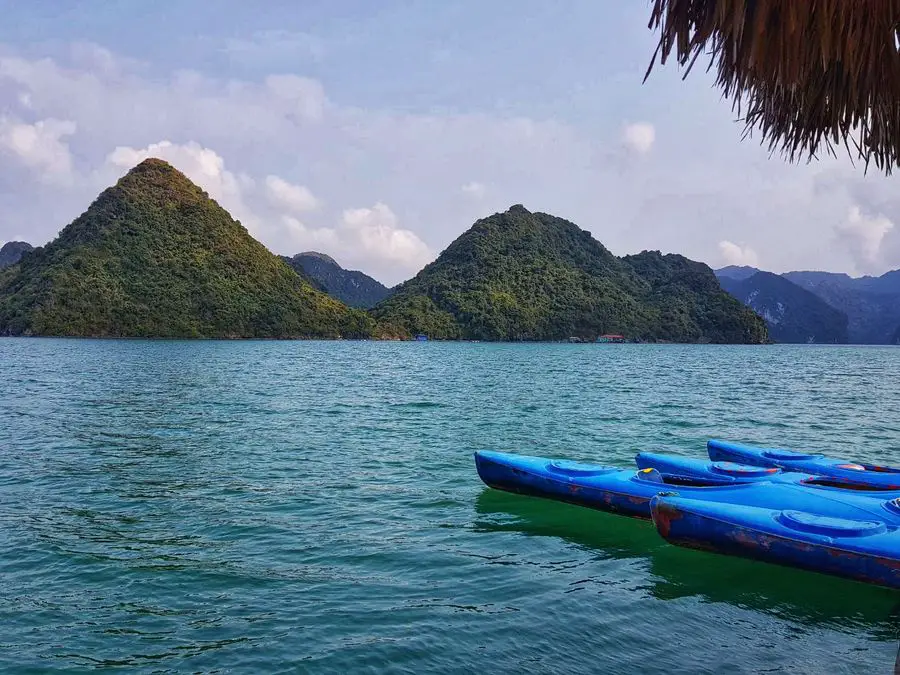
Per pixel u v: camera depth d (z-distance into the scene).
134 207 156.38
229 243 162.50
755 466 10.95
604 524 9.62
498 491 11.34
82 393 27.89
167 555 8.23
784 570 7.63
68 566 7.82
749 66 3.33
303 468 13.36
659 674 5.55
